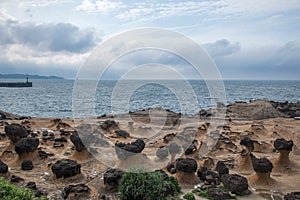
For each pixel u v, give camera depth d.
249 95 53.72
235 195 9.12
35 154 11.66
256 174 10.34
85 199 8.50
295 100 44.59
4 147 12.89
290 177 11.07
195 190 9.27
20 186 9.25
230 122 19.91
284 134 16.34
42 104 35.22
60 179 9.68
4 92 56.44
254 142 14.21
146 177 7.75
